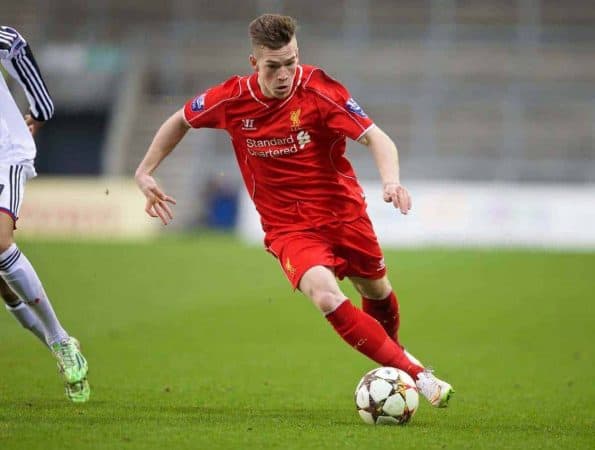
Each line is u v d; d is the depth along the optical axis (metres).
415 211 85.62
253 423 22.45
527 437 21.44
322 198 24.12
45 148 110.38
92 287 58.34
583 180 100.56
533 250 77.56
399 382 22.52
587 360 37.66
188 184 104.31
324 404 26.61
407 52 113.50
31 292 23.81
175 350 38.88
